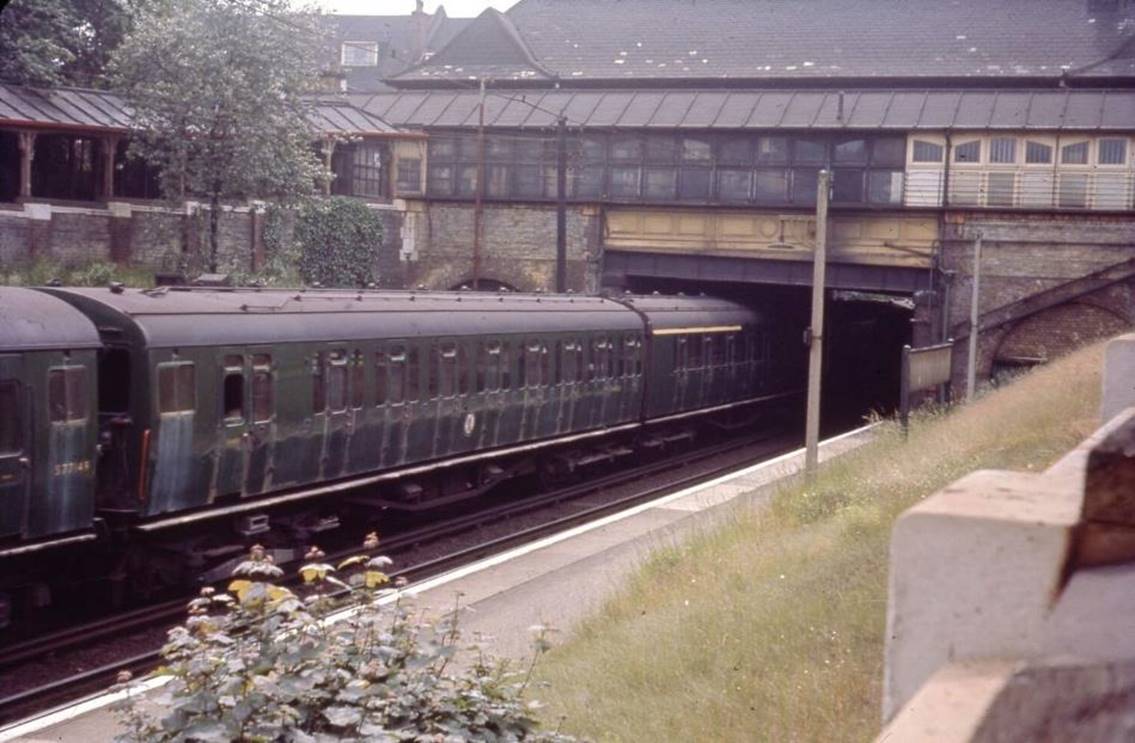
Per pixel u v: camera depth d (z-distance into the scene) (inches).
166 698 243.8
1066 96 1505.9
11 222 1229.1
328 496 752.3
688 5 2135.8
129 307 602.5
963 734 74.7
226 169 1312.7
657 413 1188.5
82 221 1298.0
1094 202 1464.1
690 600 518.3
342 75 1811.0
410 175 1726.1
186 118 1299.2
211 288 701.3
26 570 573.3
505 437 932.6
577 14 2180.1
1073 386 892.6
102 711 445.7
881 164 1542.8
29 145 1261.1
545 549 730.8
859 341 2036.2
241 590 264.2
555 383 996.6
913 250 1510.8
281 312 699.4
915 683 87.0
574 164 1662.2
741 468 1207.6
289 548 731.4
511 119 1692.9
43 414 549.6
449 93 1764.3
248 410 663.1
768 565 553.9
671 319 1211.9
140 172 1454.2
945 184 1508.4
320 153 1598.2
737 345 1385.3
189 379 621.6
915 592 87.4
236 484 661.3
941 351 1083.3
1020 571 84.2
